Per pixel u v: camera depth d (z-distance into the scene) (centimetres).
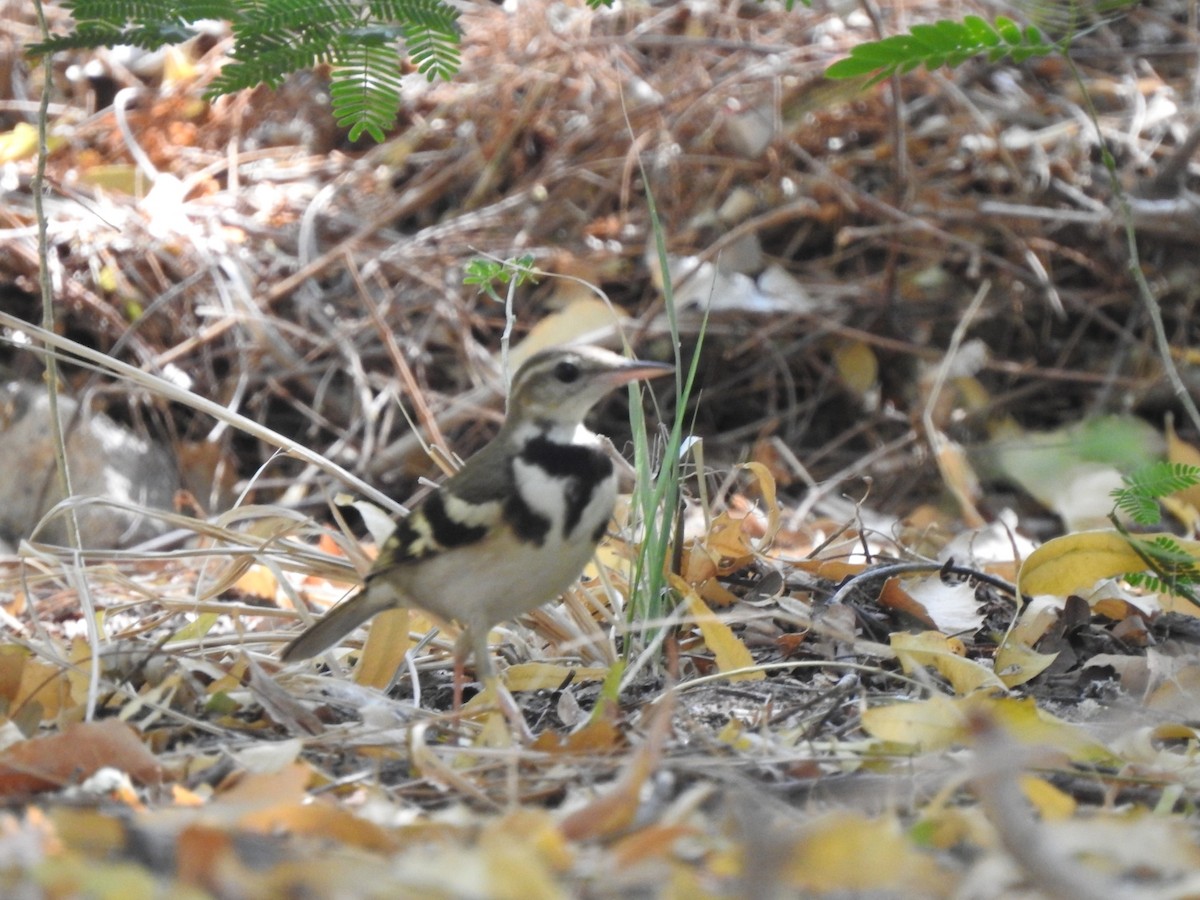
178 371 1587
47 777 656
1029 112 1712
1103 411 1549
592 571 1055
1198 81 1695
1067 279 1642
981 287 1589
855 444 1600
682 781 657
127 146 1742
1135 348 1585
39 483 1448
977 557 1230
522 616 956
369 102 998
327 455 1552
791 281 1622
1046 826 557
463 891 471
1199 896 491
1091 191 1641
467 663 941
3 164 1677
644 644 911
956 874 530
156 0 951
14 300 1611
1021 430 1542
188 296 1617
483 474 807
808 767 670
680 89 1705
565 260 1622
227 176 1752
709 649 923
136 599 1205
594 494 810
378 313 1540
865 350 1603
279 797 597
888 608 982
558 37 1759
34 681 812
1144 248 1619
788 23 1766
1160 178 1614
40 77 1839
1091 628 940
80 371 1593
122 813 585
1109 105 1728
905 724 688
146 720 750
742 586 1020
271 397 1611
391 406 1583
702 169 1675
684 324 1587
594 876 512
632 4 1803
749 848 493
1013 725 694
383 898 475
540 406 809
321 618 866
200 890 475
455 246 1652
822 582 1023
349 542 987
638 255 1647
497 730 730
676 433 905
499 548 800
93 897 470
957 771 640
